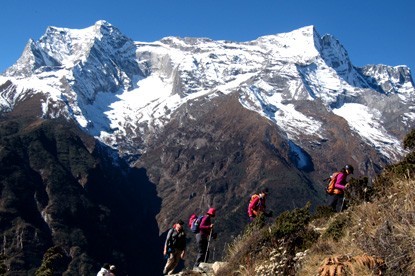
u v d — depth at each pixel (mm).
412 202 9984
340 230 11969
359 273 9188
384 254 9391
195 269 16875
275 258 12141
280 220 13734
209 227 18625
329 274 9555
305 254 11625
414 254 8758
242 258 14016
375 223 10789
